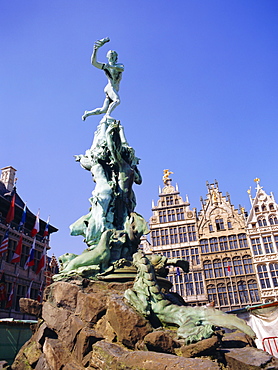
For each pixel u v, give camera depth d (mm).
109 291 12117
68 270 13578
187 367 7328
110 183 16828
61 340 10672
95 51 19812
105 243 14328
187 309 10336
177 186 53469
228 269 44281
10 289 36781
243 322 9789
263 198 48281
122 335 9453
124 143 18938
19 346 16031
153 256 15242
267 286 42875
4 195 41000
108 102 20453
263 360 7793
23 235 40312
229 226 48406
